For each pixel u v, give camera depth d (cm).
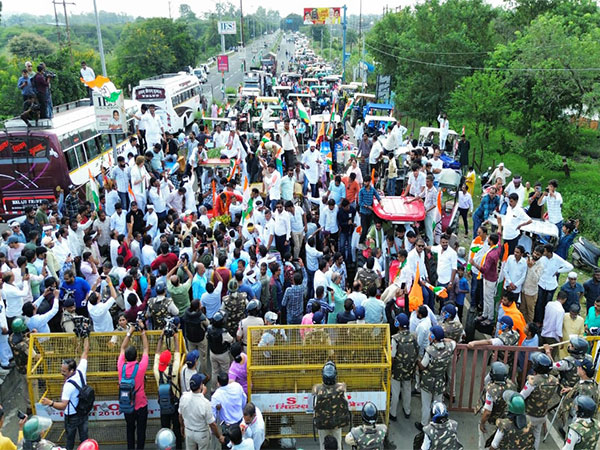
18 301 954
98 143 2014
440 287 930
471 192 1742
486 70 2644
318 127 2572
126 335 783
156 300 864
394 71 4228
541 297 1027
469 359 1018
